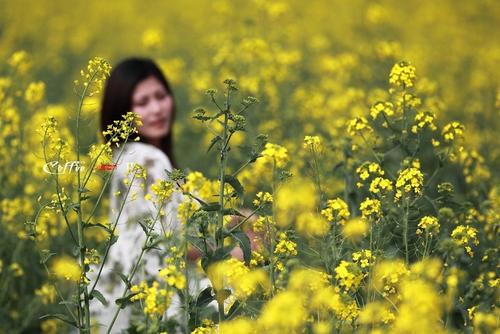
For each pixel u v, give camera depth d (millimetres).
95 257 3561
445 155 4320
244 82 6836
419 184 3799
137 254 4715
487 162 6145
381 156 4363
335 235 3850
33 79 10844
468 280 4258
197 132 8352
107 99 5246
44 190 5133
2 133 5922
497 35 12094
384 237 3883
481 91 8727
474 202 5203
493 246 4422
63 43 13750
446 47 11555
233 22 10281
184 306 3422
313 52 10875
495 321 3297
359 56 9594
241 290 3371
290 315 2807
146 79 5258
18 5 15711
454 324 3758
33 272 5348
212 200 4266
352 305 3258
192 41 13273
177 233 3928
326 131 6941
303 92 7551
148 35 9023
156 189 3625
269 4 8648
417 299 2941
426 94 6805
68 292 5188
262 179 4957
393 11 13969
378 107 4445
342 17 13516
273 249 3699
